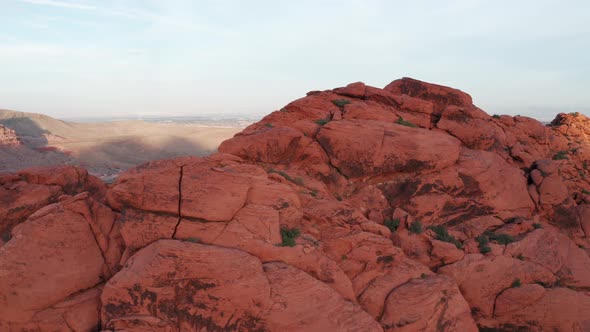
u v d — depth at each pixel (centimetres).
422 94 2572
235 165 1545
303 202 1655
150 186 1326
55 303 1212
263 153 1844
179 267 1165
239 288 1154
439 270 1630
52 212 1340
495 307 1616
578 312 1591
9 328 1168
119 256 1373
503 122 2681
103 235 1382
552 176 2189
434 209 1886
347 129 1977
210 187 1341
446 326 1390
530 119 2748
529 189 2183
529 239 1817
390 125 2030
